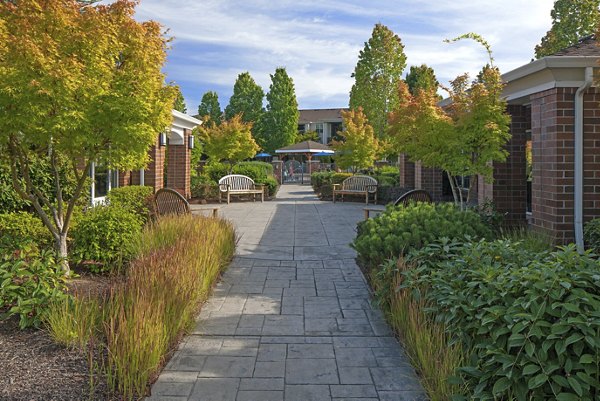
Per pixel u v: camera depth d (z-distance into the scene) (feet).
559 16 58.13
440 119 27.78
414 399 11.00
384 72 93.71
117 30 17.35
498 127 25.71
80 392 10.34
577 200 23.63
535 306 9.49
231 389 11.46
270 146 161.79
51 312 13.42
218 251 21.67
